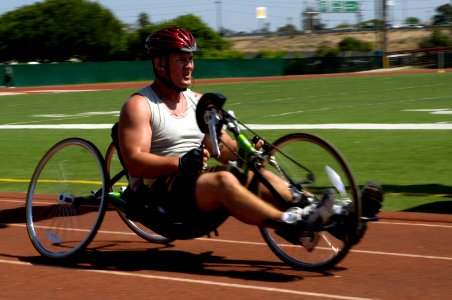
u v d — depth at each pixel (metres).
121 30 64.56
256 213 3.86
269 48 110.06
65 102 26.09
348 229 3.89
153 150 4.34
